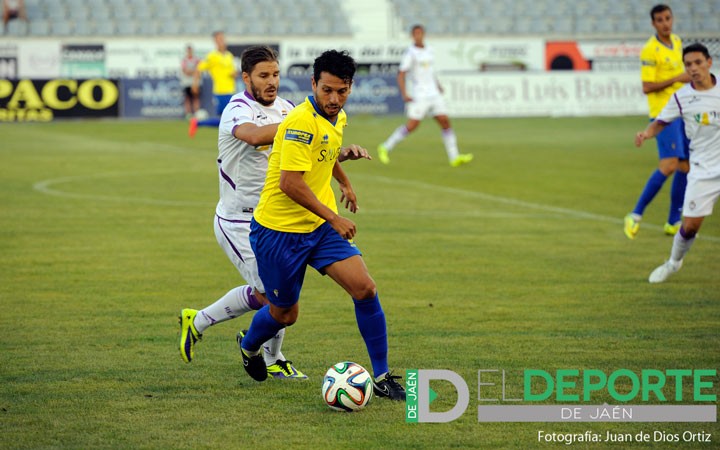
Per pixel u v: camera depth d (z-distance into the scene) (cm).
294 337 2267
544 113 9750
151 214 4147
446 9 11656
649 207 4453
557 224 3994
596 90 9838
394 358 2064
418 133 8106
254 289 1942
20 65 10206
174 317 2455
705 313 2512
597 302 2644
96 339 2228
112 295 2698
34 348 2144
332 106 1714
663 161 3497
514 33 11056
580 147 6969
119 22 10850
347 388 1717
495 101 9706
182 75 9219
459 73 9656
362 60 10488
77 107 9231
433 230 3844
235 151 1933
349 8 11525
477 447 1551
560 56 10894
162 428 1631
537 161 6162
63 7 11025
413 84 5994
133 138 7569
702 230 3881
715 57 11531
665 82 3650
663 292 2778
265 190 1783
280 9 11362
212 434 1602
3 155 6241
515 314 2500
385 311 2531
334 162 1802
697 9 11669
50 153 6406
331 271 1773
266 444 1554
